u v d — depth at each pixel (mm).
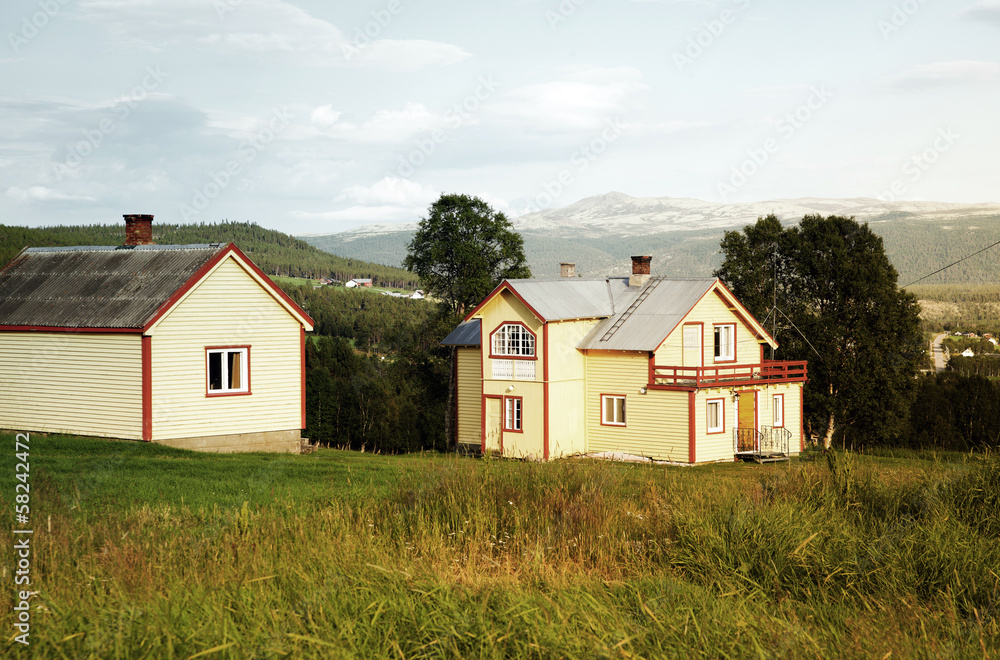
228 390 24922
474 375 37094
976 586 8820
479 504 11531
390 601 7297
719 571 9172
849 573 9102
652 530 10938
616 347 32875
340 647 6422
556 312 32781
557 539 10469
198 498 14383
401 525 10875
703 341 34375
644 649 6809
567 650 6508
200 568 9094
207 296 24438
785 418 35188
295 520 10984
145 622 6992
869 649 7113
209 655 6453
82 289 25828
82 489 14992
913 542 9781
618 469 15227
